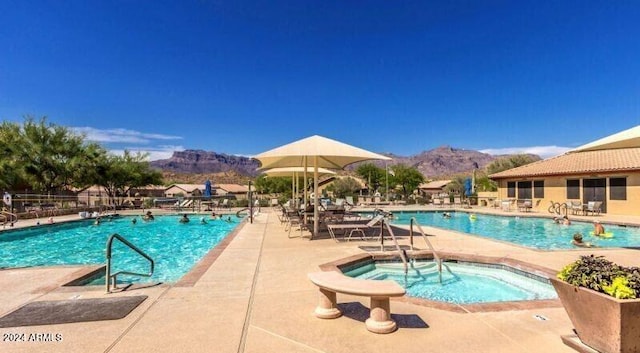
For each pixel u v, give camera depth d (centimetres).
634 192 1942
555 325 398
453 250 878
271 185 6550
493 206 2880
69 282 574
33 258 1076
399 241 1028
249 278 605
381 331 373
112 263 975
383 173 6216
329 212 1298
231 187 9081
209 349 338
